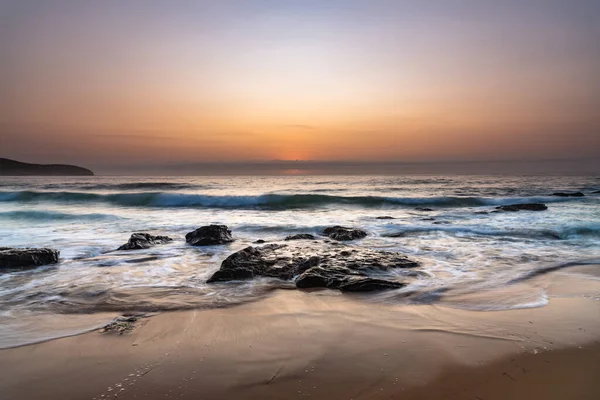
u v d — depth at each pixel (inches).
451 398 122.7
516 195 1144.8
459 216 704.4
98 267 328.5
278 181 2313.0
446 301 224.2
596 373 136.8
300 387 129.8
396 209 876.6
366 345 161.8
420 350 156.3
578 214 674.8
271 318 198.4
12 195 1092.5
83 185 1678.2
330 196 994.7
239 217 724.7
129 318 199.6
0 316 205.0
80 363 149.0
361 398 123.1
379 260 317.4
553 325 181.2
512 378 134.0
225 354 155.4
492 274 288.7
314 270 281.1
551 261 331.3
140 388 130.5
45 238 492.1
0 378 138.1
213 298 236.8
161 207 933.2
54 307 220.5
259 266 305.0
